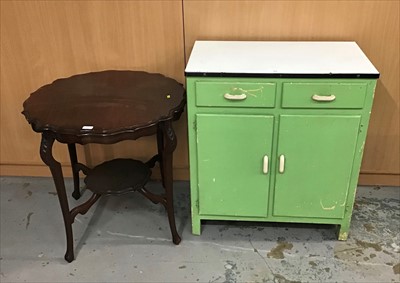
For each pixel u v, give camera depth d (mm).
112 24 2154
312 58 1871
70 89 1998
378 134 2316
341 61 1832
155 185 2514
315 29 2100
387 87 2193
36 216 2307
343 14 2053
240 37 2145
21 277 1939
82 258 2031
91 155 2512
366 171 2428
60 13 2143
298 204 2027
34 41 2225
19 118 2443
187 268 1965
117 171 2182
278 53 1942
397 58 2121
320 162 1910
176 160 2479
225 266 1971
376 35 2086
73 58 2260
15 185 2551
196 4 2082
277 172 1952
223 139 1891
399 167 2398
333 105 1775
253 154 1916
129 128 1688
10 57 2271
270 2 2051
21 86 2352
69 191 2488
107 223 2242
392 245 2062
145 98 1903
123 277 1926
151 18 2127
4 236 2174
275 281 1891
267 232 2160
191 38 2166
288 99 1774
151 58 2232
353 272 1926
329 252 2035
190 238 2133
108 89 1991
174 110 1809
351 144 1859
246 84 1759
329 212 2029
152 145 2455
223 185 2006
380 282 1876
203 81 1771
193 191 2039
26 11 2146
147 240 2129
